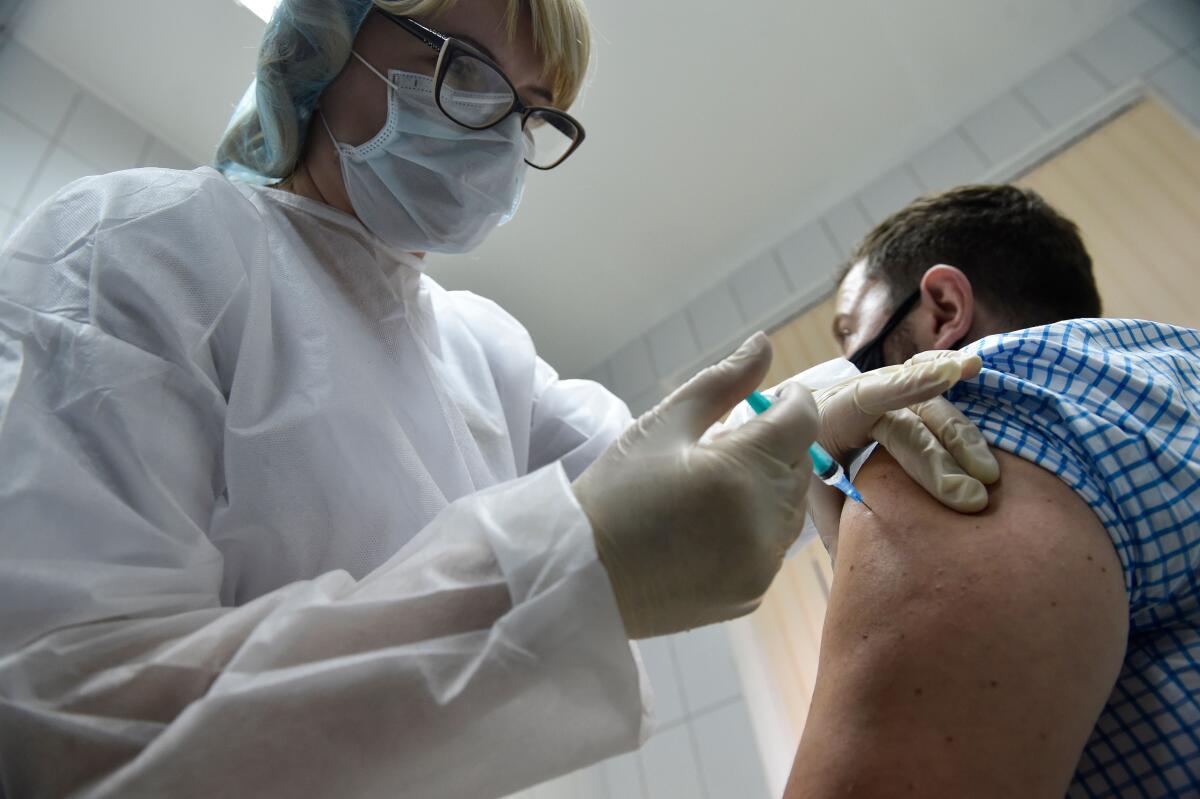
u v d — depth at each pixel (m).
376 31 1.18
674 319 3.52
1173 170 2.51
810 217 3.25
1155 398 0.72
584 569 0.61
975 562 0.62
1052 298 1.16
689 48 2.68
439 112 1.18
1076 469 0.69
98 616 0.66
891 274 1.23
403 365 1.15
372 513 0.96
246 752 0.57
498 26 1.19
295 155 1.24
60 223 0.88
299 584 0.71
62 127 2.45
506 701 0.60
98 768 0.59
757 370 0.74
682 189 3.11
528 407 1.46
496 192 1.23
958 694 0.57
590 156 2.95
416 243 1.24
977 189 1.26
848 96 2.90
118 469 0.75
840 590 0.69
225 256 0.94
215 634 0.66
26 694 0.60
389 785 0.60
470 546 0.67
